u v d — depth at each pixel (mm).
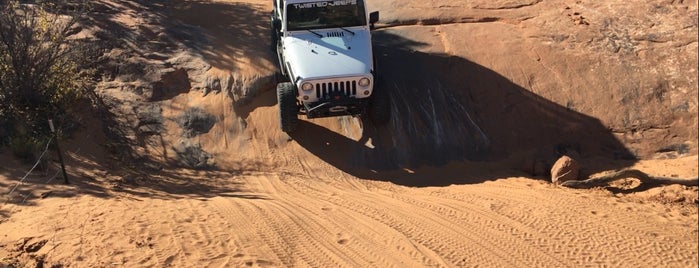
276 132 11531
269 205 8867
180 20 14430
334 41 10797
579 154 12125
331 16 11008
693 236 8766
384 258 7328
